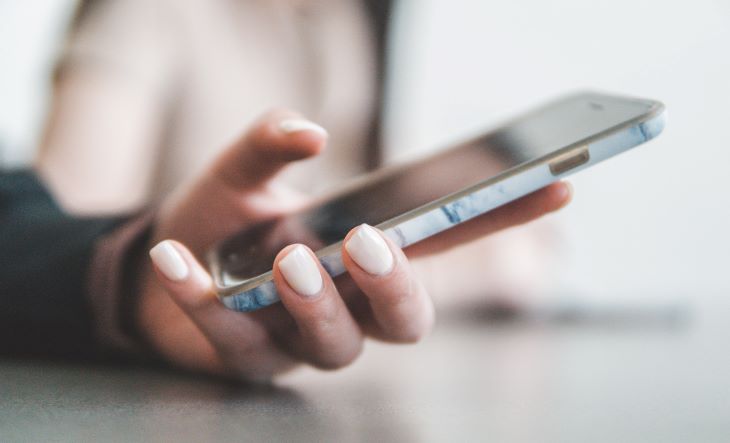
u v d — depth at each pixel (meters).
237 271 0.35
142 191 0.98
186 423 0.21
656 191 1.20
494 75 1.63
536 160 0.30
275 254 0.35
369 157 1.24
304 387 0.32
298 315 0.32
